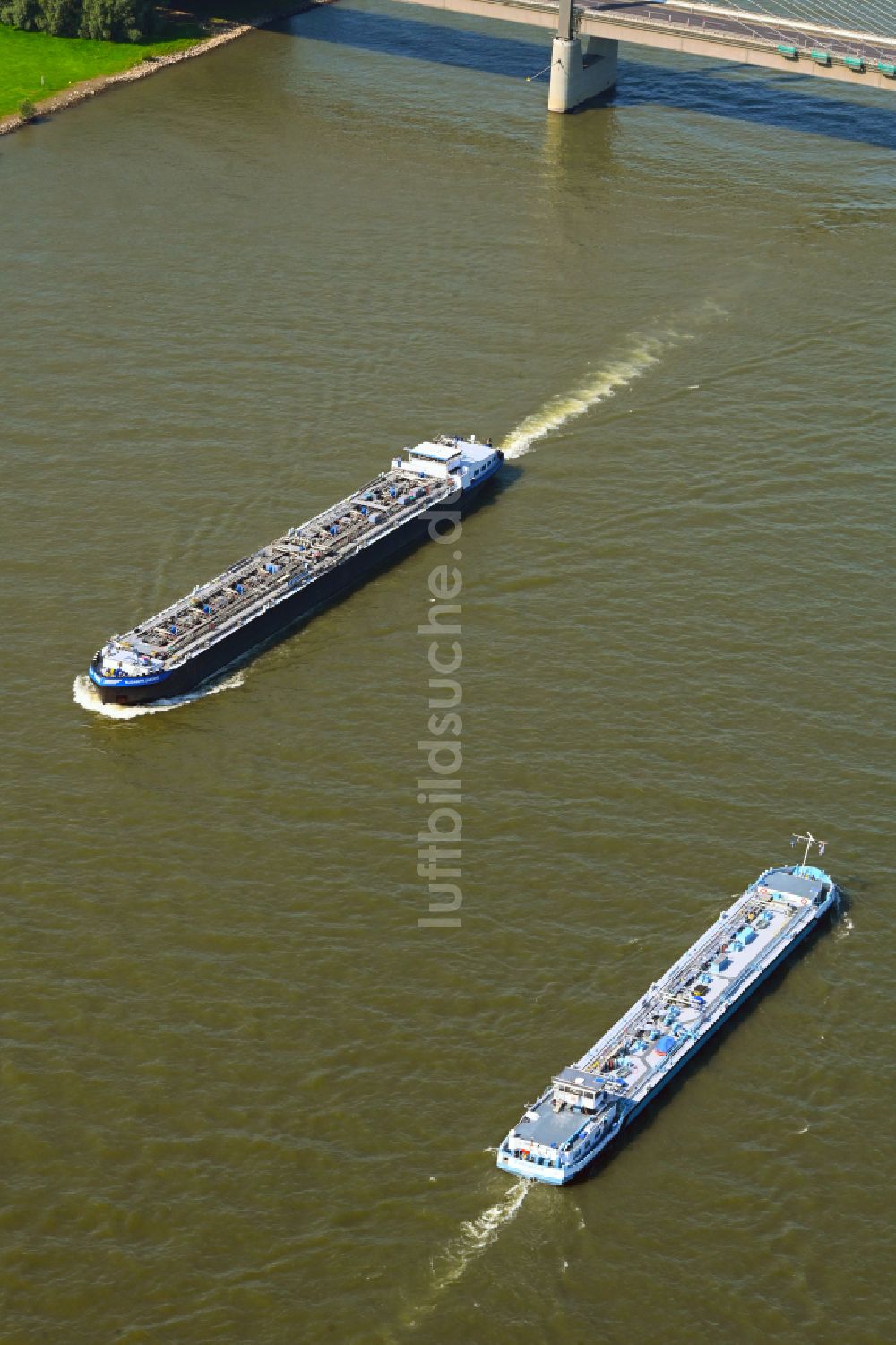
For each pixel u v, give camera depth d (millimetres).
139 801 190000
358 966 170125
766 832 187125
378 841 184875
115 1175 150625
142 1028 163250
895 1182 152000
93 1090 157500
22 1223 146625
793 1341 139875
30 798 190000
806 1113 157750
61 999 165750
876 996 169125
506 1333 139750
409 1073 159750
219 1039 162250
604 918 176375
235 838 185000
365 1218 147750
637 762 196250
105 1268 143625
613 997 167750
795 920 173625
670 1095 159000
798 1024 166125
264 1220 147375
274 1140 153625
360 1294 142250
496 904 177375
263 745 199000
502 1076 159750
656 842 185375
